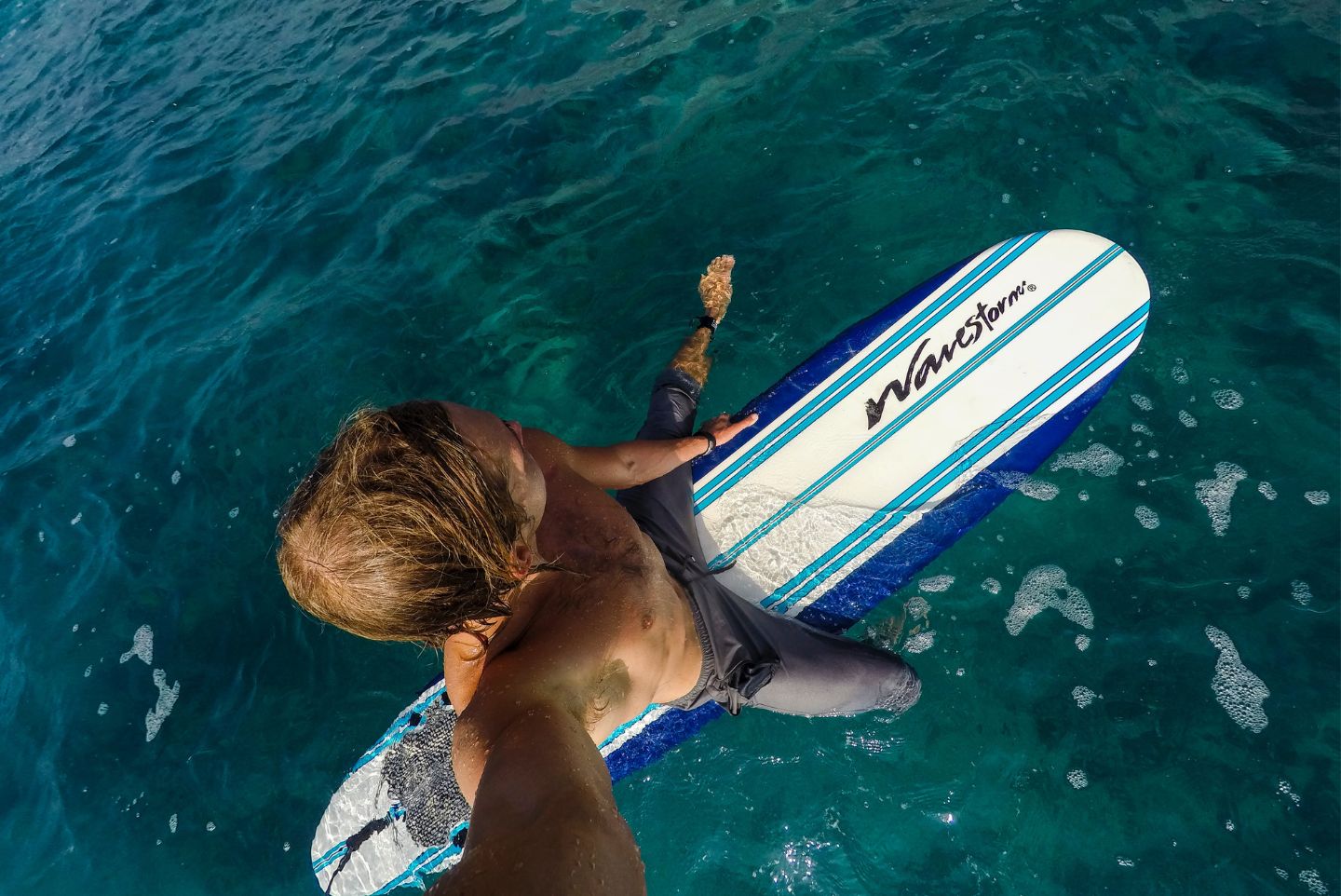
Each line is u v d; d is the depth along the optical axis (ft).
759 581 11.23
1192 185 13.56
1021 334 12.12
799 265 14.44
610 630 6.17
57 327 18.56
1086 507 11.18
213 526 14.34
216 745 12.17
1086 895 9.02
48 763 12.51
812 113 16.38
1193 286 12.50
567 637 5.78
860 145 15.58
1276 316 11.96
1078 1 16.31
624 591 6.64
